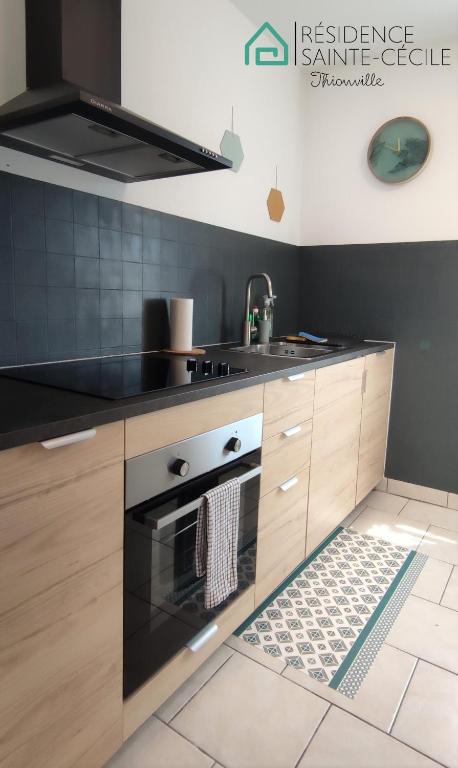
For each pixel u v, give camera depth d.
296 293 3.11
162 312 2.02
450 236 2.62
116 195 1.77
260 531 1.65
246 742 1.29
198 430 1.27
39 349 1.54
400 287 2.78
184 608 1.33
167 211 2.01
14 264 1.44
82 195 1.63
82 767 1.06
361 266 2.89
